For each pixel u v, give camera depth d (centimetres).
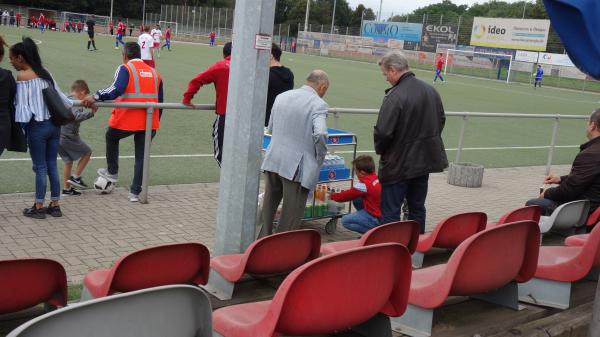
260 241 379
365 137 1506
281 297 274
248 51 476
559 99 3694
